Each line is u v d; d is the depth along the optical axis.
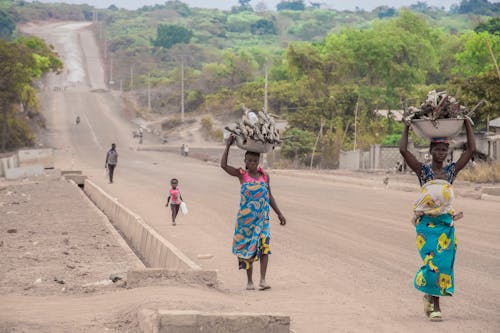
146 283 17.55
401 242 28.12
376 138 136.88
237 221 18.64
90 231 32.00
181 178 77.81
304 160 120.81
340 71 184.62
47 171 93.75
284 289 18.66
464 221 34.84
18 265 22.66
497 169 68.19
